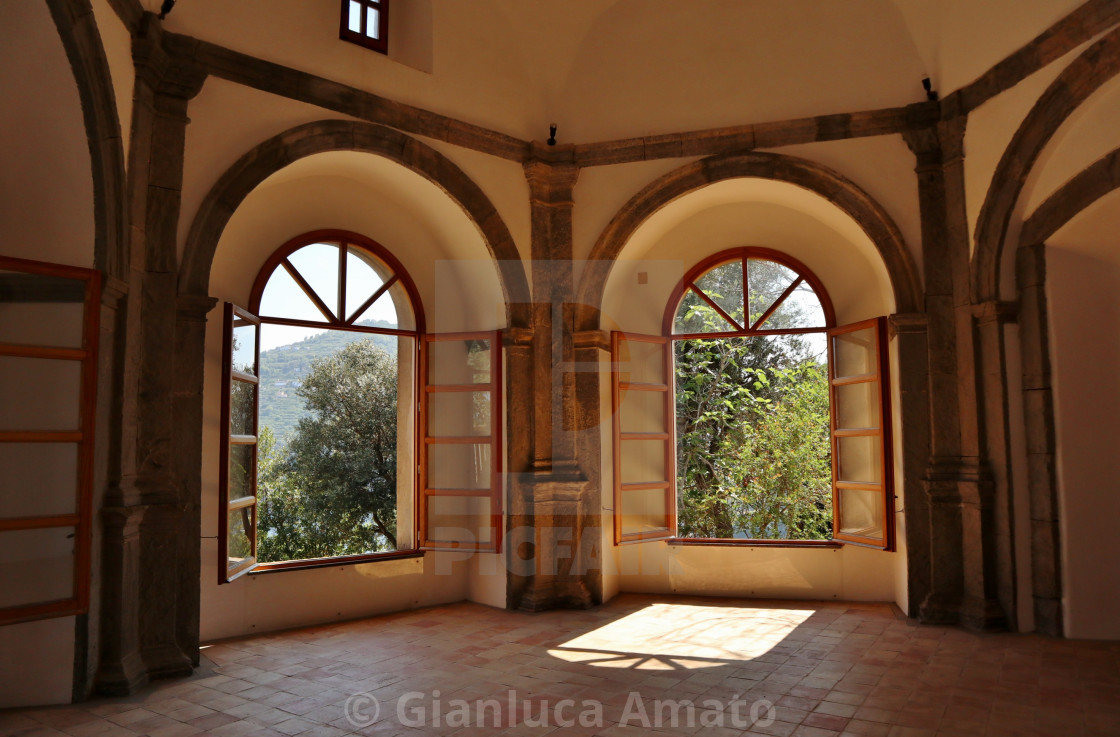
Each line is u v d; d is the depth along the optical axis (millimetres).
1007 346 6055
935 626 6168
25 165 4504
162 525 4984
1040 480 5938
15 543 4352
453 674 4988
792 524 10109
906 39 6551
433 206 7031
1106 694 4477
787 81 6809
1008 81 5766
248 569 6117
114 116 4590
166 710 4309
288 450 11414
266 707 4363
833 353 7574
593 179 7211
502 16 7059
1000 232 5996
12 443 4344
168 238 5141
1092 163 5422
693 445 10742
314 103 5910
